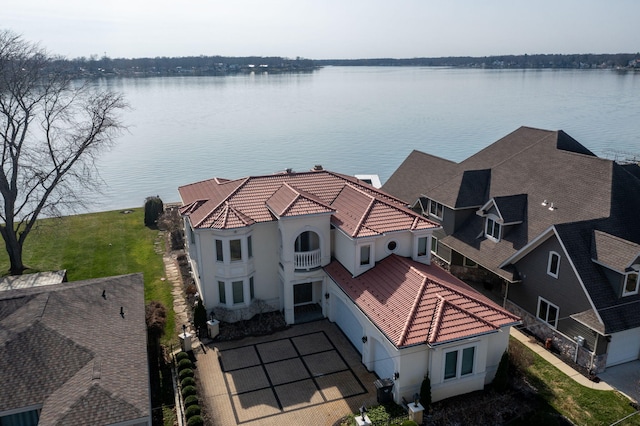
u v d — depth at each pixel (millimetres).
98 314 24391
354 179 35969
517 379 24547
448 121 127062
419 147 98500
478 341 22859
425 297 23625
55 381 19844
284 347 27719
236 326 29562
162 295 34062
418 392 22922
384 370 24141
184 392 22969
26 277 32094
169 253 42156
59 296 24875
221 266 29344
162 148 102312
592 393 23688
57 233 47406
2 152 38656
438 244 37594
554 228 26375
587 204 28984
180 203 58469
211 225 28281
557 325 27250
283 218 27578
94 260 40688
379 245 27625
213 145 104562
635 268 24266
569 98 169500
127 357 21562
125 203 68188
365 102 175125
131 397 18984
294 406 23000
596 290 24859
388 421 21625
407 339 21562
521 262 29703
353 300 25719
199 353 27188
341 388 24250
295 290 31594
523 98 174000
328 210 28453
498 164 37562
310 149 99500
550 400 23203
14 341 20938
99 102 44594
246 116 144000
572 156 32531
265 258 30500
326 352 27203
